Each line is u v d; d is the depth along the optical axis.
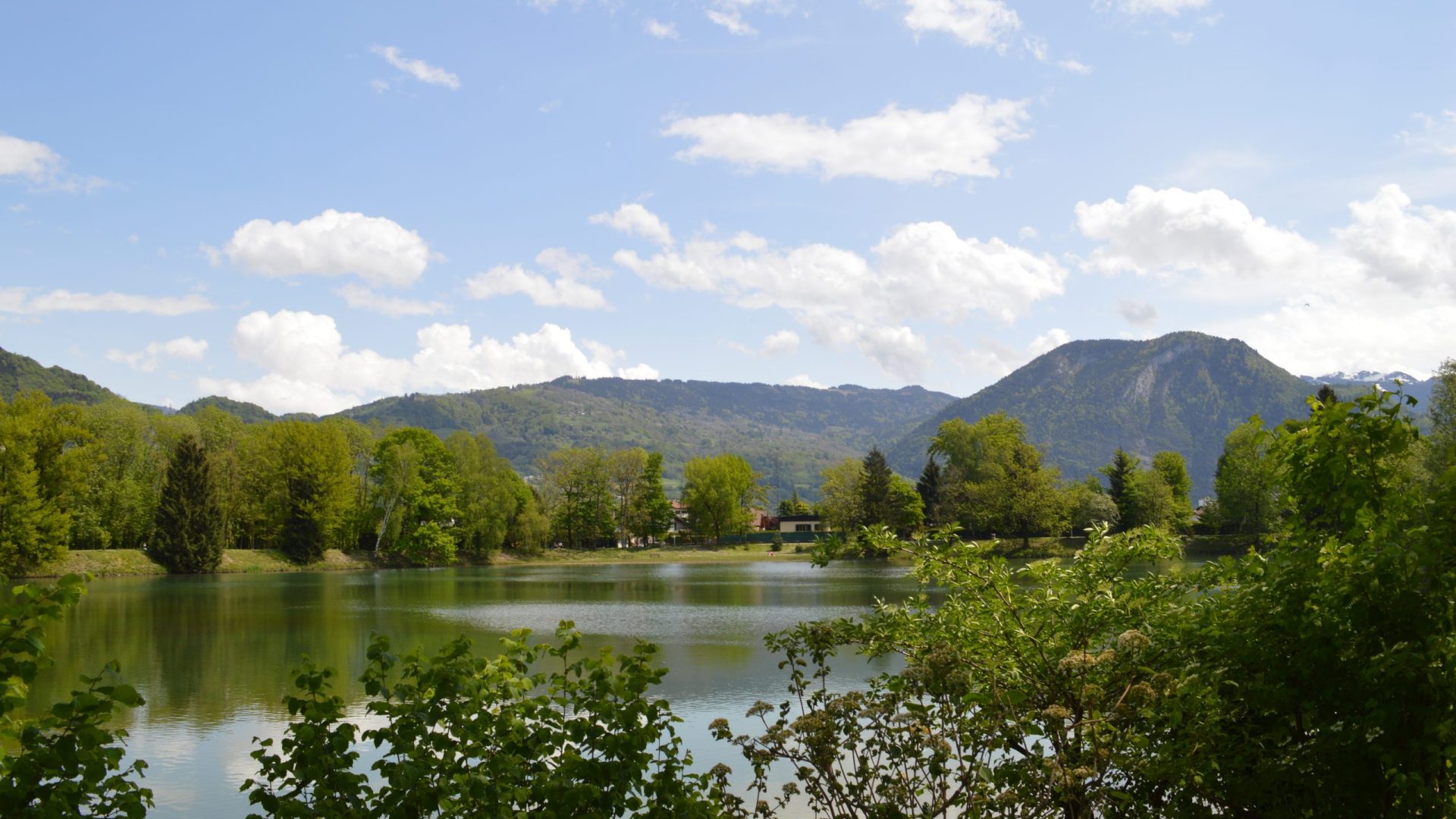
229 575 72.19
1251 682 5.26
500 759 5.02
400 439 91.88
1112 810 5.89
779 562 99.69
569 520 113.38
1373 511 5.39
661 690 21.48
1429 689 4.59
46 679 23.56
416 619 39.00
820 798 6.22
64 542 64.69
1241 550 76.75
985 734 6.27
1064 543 84.56
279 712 19.67
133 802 4.29
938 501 95.81
